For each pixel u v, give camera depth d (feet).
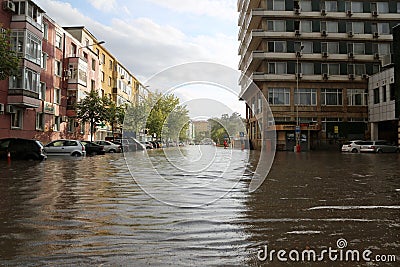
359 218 18.62
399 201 23.44
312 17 146.92
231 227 16.71
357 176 39.04
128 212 19.86
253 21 150.10
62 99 109.40
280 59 145.38
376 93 139.74
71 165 54.85
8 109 80.12
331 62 148.77
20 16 82.89
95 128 128.67
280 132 141.59
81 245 13.92
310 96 147.13
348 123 146.72
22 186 30.25
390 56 126.21
